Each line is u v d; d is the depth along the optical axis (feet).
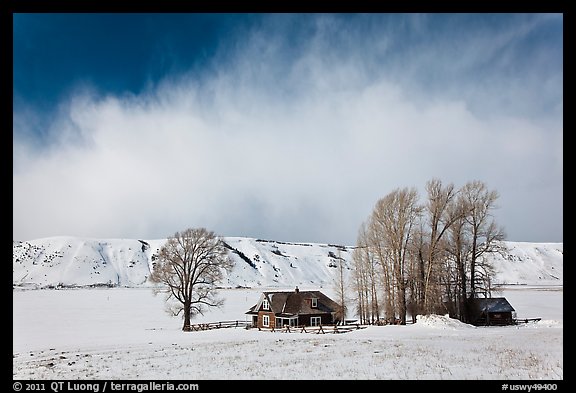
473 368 74.90
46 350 114.62
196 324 217.77
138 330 187.62
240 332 169.78
